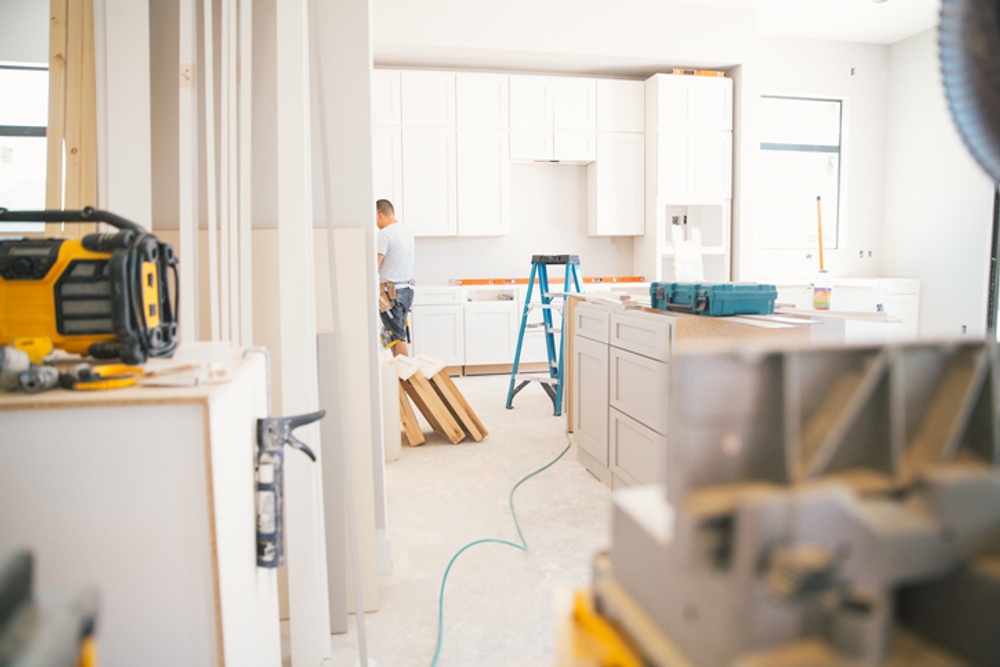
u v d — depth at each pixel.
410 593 2.01
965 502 0.50
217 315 1.82
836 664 0.45
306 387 1.77
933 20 5.50
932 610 0.52
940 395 0.56
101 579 0.98
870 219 6.23
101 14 1.82
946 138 5.54
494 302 5.50
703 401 0.49
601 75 5.73
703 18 5.29
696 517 0.47
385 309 4.07
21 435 0.95
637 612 0.59
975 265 5.30
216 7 1.91
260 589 1.31
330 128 1.98
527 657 1.68
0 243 1.08
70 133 1.86
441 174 5.37
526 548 2.30
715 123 5.49
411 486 2.93
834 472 0.52
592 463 3.09
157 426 0.97
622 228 5.71
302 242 1.79
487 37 5.00
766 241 6.16
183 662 1.00
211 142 1.81
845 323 2.17
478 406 4.50
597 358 2.93
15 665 0.41
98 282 1.08
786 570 0.43
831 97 6.05
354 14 1.98
